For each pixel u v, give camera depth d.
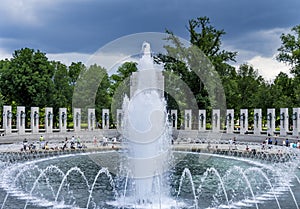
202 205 18.12
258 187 22.64
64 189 21.56
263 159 37.59
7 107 50.66
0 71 66.94
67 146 45.06
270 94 67.06
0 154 37.56
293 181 24.72
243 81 76.38
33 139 49.84
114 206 17.75
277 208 17.67
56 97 67.62
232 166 32.56
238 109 71.88
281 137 47.22
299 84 63.62
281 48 67.31
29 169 29.80
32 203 18.36
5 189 21.61
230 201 19.00
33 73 65.00
